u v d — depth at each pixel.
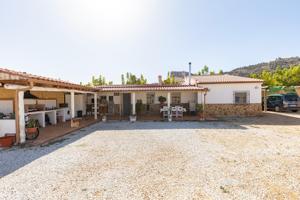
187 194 3.70
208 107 17.41
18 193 3.79
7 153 6.45
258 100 17.02
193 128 11.14
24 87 7.57
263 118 15.62
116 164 5.33
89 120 14.53
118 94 18.75
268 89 23.83
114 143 7.72
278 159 5.64
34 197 3.64
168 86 17.97
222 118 15.66
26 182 4.26
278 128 11.00
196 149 6.77
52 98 13.73
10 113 8.91
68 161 5.59
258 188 3.91
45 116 12.27
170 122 13.70
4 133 8.16
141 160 5.64
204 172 4.73
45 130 10.31
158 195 3.67
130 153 6.34
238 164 5.26
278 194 3.67
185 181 4.26
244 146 7.12
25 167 5.15
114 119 15.39
